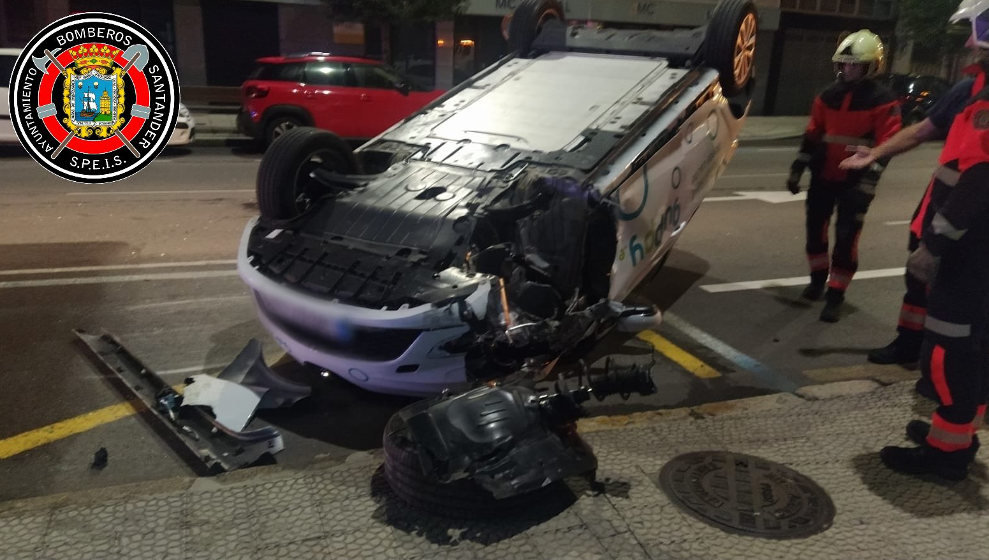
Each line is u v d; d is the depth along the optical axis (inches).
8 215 320.5
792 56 949.2
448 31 816.3
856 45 199.6
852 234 211.6
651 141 171.8
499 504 114.2
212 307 220.2
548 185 154.8
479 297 131.4
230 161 491.2
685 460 134.6
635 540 111.8
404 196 165.0
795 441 142.9
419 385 140.7
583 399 120.0
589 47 223.1
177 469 138.1
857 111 204.2
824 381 178.9
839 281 217.8
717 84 201.3
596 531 113.6
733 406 157.2
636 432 144.9
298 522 114.5
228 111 730.8
